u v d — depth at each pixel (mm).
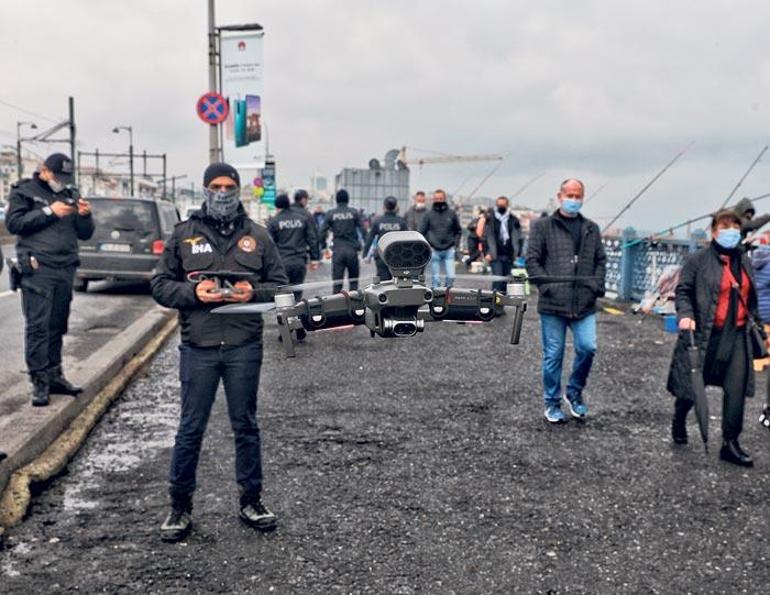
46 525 3891
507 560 3543
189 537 3766
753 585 3322
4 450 4320
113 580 3326
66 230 5551
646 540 3762
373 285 3428
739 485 4512
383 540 3752
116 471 4695
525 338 9578
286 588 3271
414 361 8078
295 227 9852
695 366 4762
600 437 5434
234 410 3834
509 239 12414
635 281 13312
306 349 8805
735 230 4863
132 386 7035
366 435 5434
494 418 5898
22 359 7605
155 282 3764
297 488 4422
